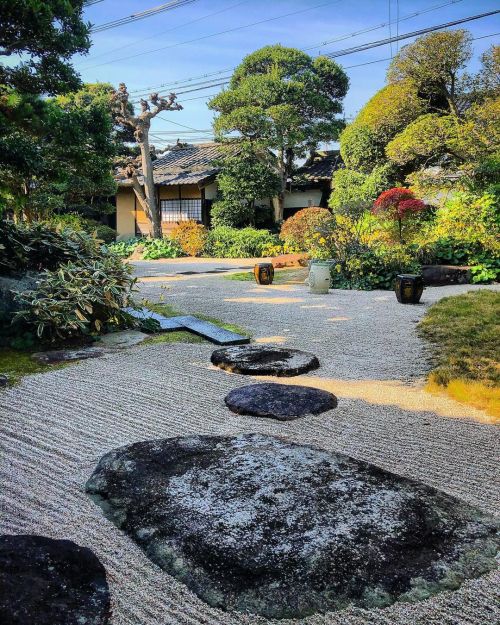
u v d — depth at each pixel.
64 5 6.52
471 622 1.71
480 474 2.73
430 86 15.02
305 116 20.50
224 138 20.67
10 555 1.98
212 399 3.85
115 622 1.71
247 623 1.73
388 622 1.72
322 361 4.87
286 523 2.19
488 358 4.75
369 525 2.18
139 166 22.77
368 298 8.62
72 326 5.27
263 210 21.92
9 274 5.79
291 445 2.95
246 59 20.88
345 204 12.45
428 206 13.36
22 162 6.25
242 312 7.23
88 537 2.17
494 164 12.29
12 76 6.80
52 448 3.00
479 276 10.39
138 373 4.42
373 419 3.48
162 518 2.24
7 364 4.63
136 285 10.23
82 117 7.08
